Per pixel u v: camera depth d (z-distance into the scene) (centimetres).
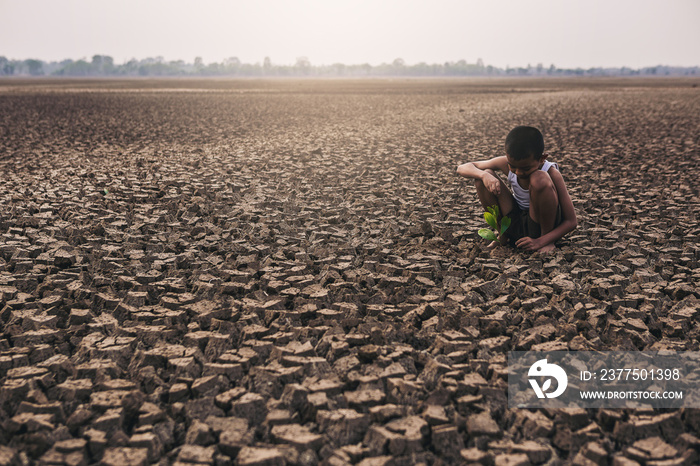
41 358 236
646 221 457
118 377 224
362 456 176
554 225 368
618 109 1711
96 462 177
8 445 180
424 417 195
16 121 1388
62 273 325
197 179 627
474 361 230
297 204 518
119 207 488
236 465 175
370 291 313
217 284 318
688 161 770
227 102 2245
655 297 301
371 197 552
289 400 205
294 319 274
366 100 2416
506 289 313
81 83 5962
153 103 2152
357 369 230
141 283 320
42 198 518
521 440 189
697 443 181
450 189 581
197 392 209
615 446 186
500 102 2144
